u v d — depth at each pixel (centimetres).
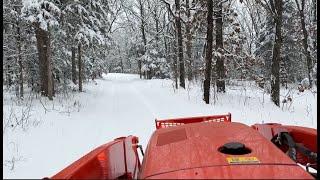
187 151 75
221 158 68
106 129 262
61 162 171
